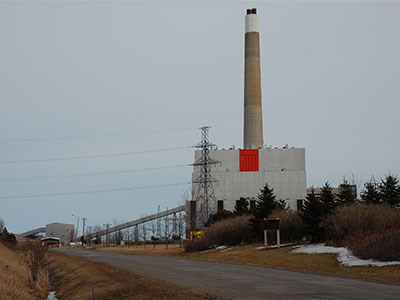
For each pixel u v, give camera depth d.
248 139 101.88
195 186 101.75
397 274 24.69
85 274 31.67
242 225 59.72
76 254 68.00
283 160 102.06
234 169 102.19
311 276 26.50
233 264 39.84
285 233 52.72
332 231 40.88
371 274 25.72
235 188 101.31
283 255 40.56
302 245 45.06
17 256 50.72
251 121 101.25
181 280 25.62
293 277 26.08
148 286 21.81
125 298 19.77
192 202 90.75
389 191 50.75
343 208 40.44
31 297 25.31
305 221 46.75
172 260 49.22
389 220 36.16
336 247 38.03
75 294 25.06
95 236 141.75
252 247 52.28
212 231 63.59
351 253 32.84
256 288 21.03
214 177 101.31
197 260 48.59
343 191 50.56
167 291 19.86
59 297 26.61
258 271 31.16
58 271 41.16
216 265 38.91
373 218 37.22
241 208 76.31
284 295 18.23
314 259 34.97
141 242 118.25
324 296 17.59
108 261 47.28
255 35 102.56
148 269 34.88
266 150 102.06
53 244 119.44
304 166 101.94
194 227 84.12
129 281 24.80
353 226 37.59
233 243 60.53
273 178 101.12
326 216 44.19
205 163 84.38
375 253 29.38
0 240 65.50
